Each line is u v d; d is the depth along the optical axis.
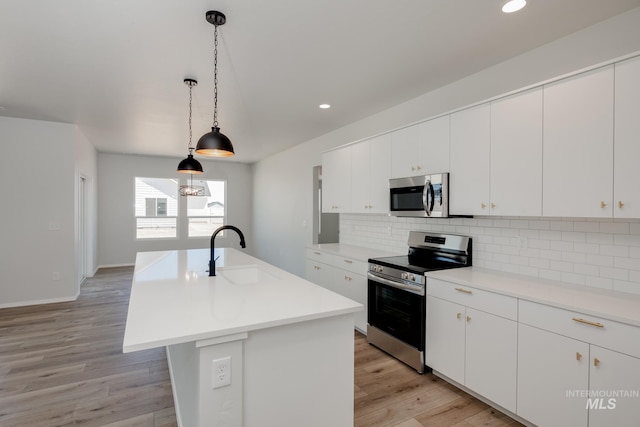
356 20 2.07
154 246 7.62
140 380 2.59
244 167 8.62
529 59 2.46
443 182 2.67
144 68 2.77
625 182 1.68
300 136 5.28
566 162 1.93
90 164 5.93
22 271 4.41
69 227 4.61
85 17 2.03
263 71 2.82
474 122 2.48
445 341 2.44
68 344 3.25
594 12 1.97
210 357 1.33
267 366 1.48
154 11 1.97
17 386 2.48
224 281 2.22
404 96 3.42
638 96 1.63
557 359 1.77
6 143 4.27
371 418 2.10
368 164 3.62
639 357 1.47
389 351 2.95
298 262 5.99
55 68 2.76
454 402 2.28
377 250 3.96
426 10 1.97
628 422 1.52
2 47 2.40
